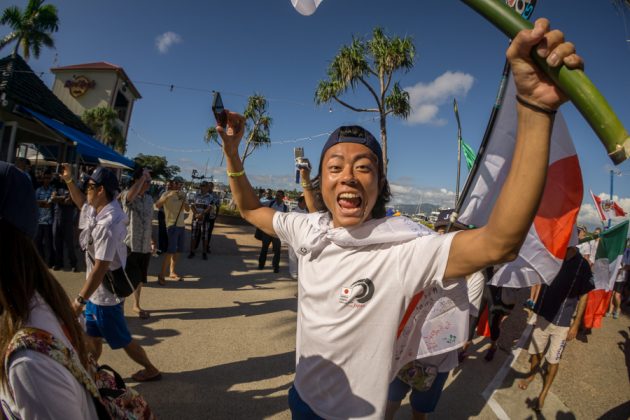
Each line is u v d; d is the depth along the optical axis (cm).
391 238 122
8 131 865
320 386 131
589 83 61
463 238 106
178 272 718
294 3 87
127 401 116
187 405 293
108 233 239
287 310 541
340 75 1070
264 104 1945
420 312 150
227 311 518
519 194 82
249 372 353
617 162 58
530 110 77
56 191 643
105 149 1091
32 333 84
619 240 577
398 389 235
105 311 271
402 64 1048
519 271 209
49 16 1750
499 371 418
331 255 132
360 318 123
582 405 362
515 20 68
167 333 427
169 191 635
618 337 616
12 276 89
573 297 337
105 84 2933
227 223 1706
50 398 80
